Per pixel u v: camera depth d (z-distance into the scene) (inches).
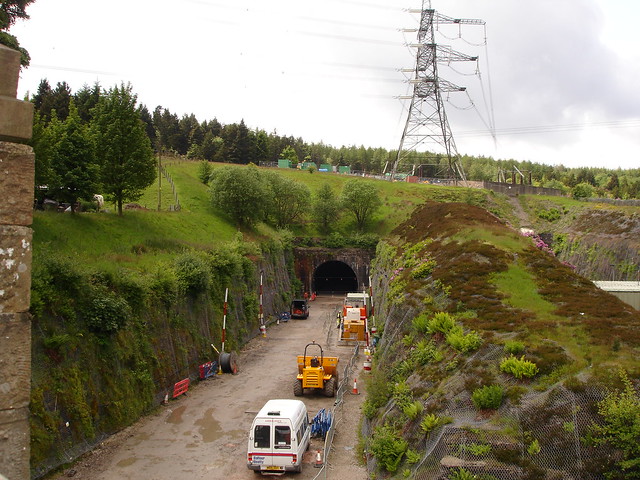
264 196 2495.1
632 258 2183.8
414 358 812.6
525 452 516.7
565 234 2765.7
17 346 233.0
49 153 1243.2
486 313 808.9
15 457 229.9
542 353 633.0
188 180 2856.8
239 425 935.7
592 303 821.9
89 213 1537.9
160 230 1696.6
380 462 649.0
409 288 1081.4
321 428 880.3
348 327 1699.1
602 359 605.3
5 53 230.8
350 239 2984.7
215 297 1470.2
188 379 1143.0
